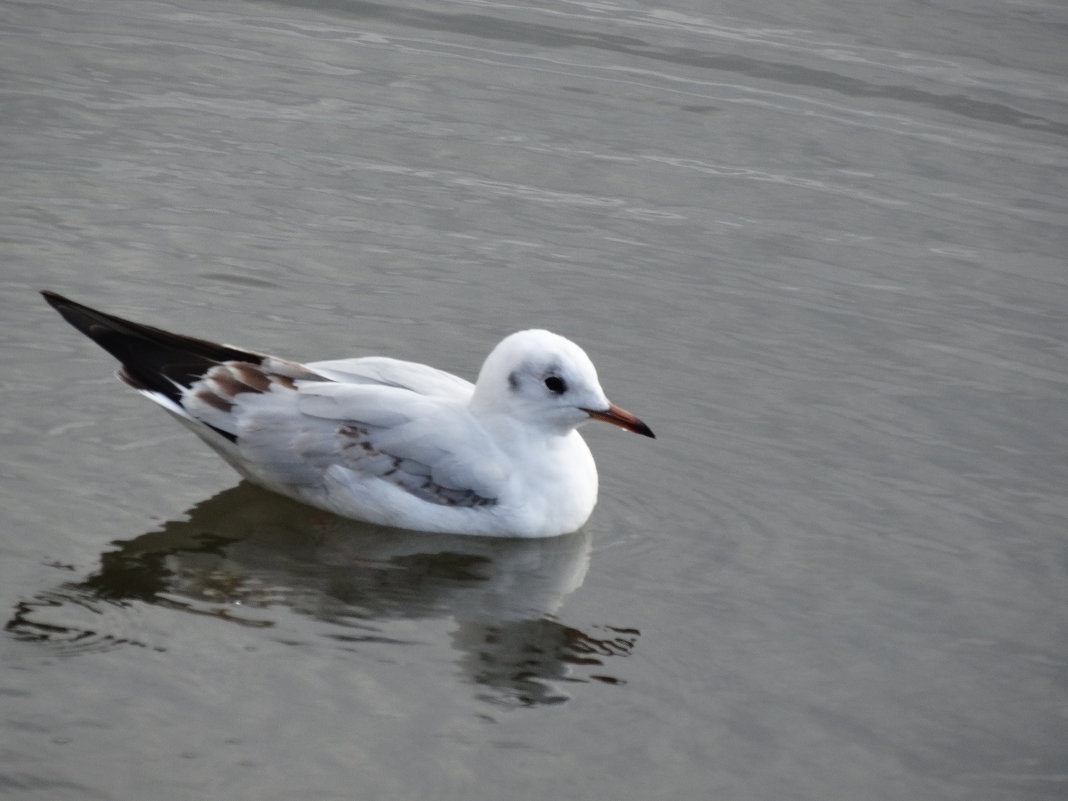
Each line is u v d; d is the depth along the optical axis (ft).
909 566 39.73
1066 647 36.60
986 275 56.08
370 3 77.10
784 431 45.98
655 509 42.11
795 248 57.11
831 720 33.35
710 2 80.02
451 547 40.14
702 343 50.49
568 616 36.88
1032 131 66.95
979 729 33.40
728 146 64.39
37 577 36.47
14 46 67.46
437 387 41.93
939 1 80.43
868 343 51.24
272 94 65.62
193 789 29.45
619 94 68.28
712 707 33.53
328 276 52.49
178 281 51.21
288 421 40.45
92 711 31.53
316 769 30.30
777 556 40.01
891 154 64.69
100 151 59.16
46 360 46.37
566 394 40.29
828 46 74.59
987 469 44.57
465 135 63.46
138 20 72.13
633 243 56.44
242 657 34.04
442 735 31.76
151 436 43.70
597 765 31.22
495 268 54.03
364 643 35.06
